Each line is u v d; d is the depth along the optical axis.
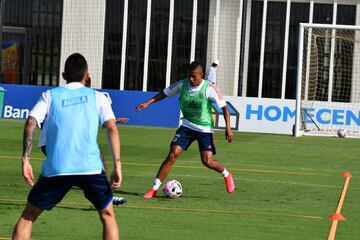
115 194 28.48
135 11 86.44
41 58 86.25
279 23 87.19
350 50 77.81
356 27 63.34
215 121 64.69
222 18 84.88
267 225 23.28
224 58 85.00
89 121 16.06
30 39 86.38
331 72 77.69
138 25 86.62
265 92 87.38
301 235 21.84
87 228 21.61
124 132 58.56
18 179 31.52
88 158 15.99
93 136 16.09
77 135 15.96
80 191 28.58
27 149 16.02
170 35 86.38
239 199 28.44
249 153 47.53
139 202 26.84
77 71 16.41
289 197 29.50
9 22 85.94
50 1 86.25
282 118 64.38
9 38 86.12
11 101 66.56
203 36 85.62
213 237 21.16
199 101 28.00
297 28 87.19
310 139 59.94
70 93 16.20
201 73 28.00
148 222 23.05
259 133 63.94
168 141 52.75
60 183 16.00
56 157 15.91
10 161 38.03
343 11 86.19
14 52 86.19
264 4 85.94
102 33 84.38
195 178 34.19
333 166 42.38
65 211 24.09
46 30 86.38
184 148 28.30
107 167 37.25
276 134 63.75
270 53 87.25
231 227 22.72
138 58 86.69
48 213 23.61
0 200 26.03
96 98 16.27
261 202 27.91
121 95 65.50
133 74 86.94
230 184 29.12
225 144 52.78
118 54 86.44
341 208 27.20
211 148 28.64
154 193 28.16
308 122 64.75
